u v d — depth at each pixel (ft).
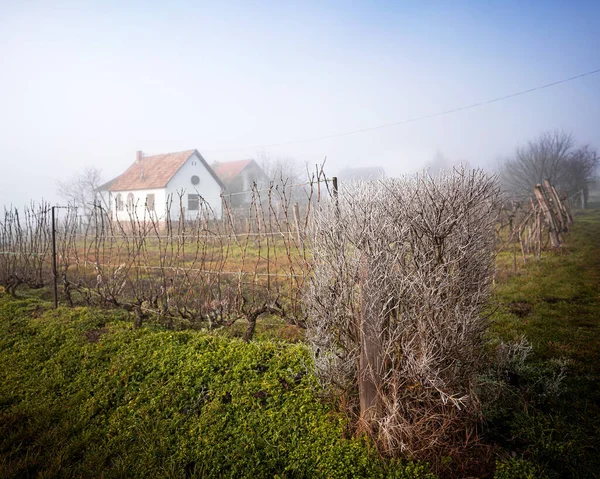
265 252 38.99
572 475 9.37
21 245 32.17
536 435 10.64
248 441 10.95
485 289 11.75
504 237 47.06
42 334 19.21
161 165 94.38
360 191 10.96
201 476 10.07
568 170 106.11
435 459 9.66
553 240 40.60
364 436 10.43
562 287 25.63
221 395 13.07
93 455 11.09
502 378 12.96
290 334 18.35
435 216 9.96
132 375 14.85
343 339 11.25
